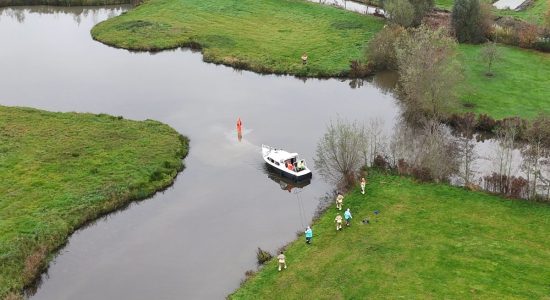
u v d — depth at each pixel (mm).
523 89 96625
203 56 116562
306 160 79875
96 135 84750
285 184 75125
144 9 142000
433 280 53625
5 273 57812
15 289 56344
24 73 111250
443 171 72500
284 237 64250
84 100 99562
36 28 136375
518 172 74500
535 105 90938
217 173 77688
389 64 109188
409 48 97375
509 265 55094
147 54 119688
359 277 54938
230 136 87125
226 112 95062
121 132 85875
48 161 77062
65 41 128000
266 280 56312
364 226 62969
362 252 58625
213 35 124250
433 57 89125
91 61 116688
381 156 76438
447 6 134250
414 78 88375
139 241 64688
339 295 52875
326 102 98750
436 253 57438
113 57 118500
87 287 57875
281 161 75375
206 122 91625
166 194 73125
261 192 73438
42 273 59969
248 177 76750
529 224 61375
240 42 121500
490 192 67812
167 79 108188
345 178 72625
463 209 64562
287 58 113625
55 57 118938
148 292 56875
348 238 61250
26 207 67625
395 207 65938
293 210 69438
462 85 94688
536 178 68812
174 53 120312
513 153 80188
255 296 54188
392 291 52594
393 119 91812
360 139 74000
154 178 74938
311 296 53219
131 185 72812
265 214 68875
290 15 135625
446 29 107812
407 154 78188
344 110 95500
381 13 136875
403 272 55062
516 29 116312
